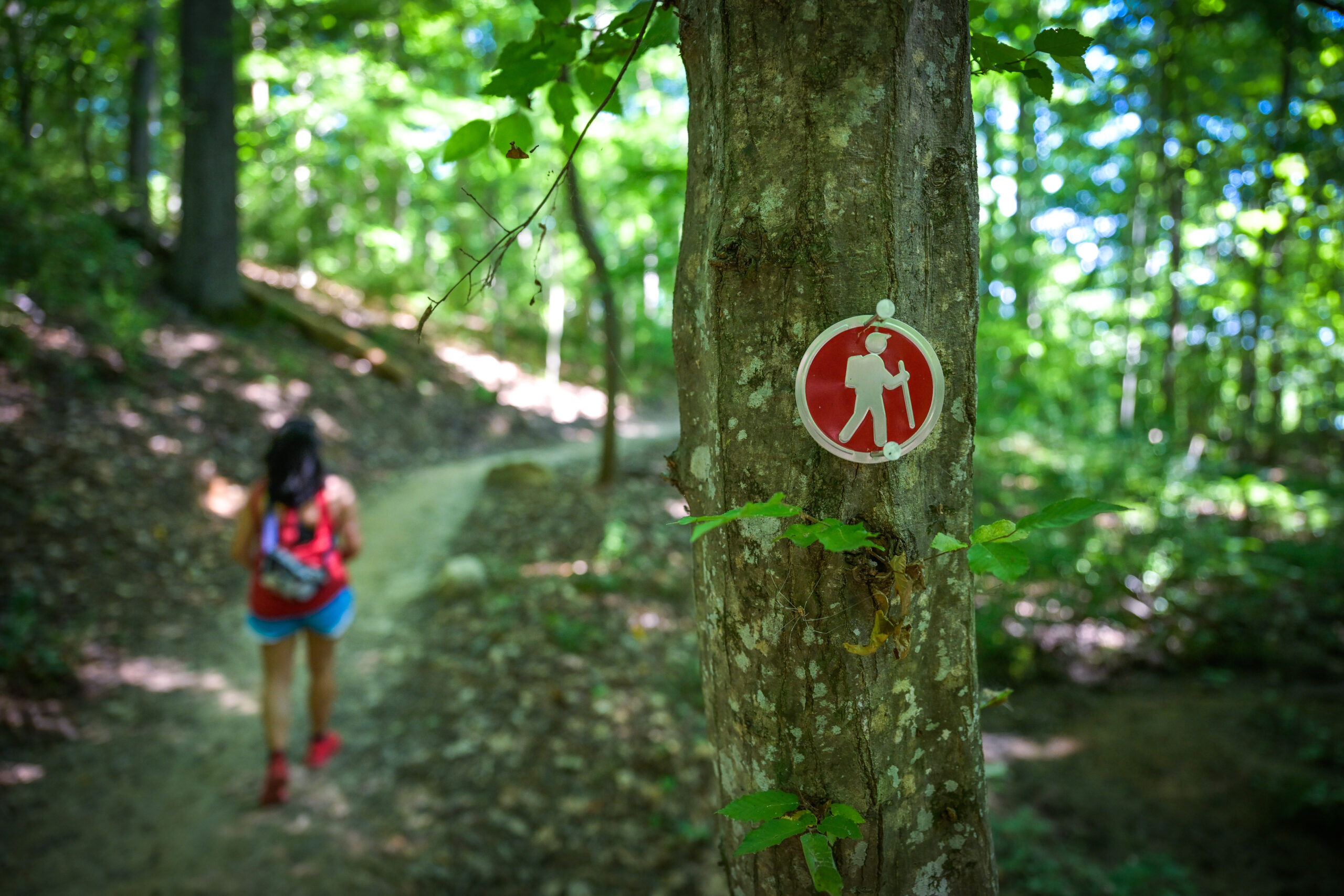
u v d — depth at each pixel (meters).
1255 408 12.74
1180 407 12.58
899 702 0.96
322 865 2.93
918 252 0.91
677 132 10.16
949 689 1.00
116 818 3.13
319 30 11.44
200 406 8.00
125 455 6.44
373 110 9.77
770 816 0.87
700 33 0.97
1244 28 6.92
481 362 16.31
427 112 9.52
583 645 4.73
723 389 0.93
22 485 5.34
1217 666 5.51
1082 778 4.29
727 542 0.96
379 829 3.14
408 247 13.52
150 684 4.14
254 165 14.79
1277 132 5.83
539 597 5.53
